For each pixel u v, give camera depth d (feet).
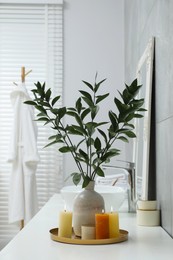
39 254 3.40
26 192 9.35
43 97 4.34
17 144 9.51
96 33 10.83
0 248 10.48
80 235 4.19
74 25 10.86
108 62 10.74
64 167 10.50
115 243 3.86
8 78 10.87
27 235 4.21
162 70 4.84
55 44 10.81
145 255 3.37
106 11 10.87
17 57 10.91
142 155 6.06
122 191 5.95
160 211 4.95
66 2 10.93
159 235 4.29
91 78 10.71
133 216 5.68
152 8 5.68
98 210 4.22
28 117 9.52
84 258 3.26
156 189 5.29
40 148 10.60
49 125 10.64
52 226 4.73
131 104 4.17
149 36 5.98
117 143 10.36
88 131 4.25
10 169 10.66
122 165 10.24
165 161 4.66
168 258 3.26
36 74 10.85
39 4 10.91
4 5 10.93
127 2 9.79
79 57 10.78
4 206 10.60
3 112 10.81
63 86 10.71
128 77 9.56
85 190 4.34
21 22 10.94
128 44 9.53
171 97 4.32
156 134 5.28
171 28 4.31
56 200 7.39
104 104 10.58
